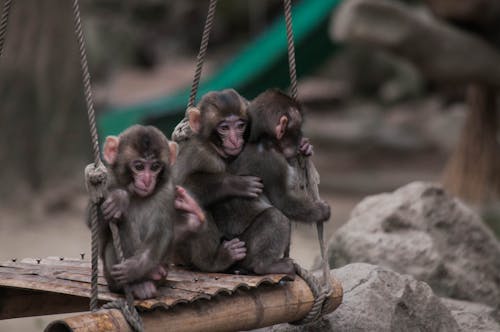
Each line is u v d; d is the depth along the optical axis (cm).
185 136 749
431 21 1958
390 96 3669
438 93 3553
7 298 789
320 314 731
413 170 2794
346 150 3081
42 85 2055
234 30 4316
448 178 2166
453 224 1058
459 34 1952
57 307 821
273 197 745
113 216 622
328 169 2781
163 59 4275
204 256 722
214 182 731
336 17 1989
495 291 1028
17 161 2011
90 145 2148
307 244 1789
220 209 742
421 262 994
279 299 698
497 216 2008
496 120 2122
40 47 2055
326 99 3788
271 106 744
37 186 2030
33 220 1905
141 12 4197
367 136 3281
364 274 827
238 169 750
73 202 2020
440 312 840
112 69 3553
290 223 728
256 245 719
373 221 1038
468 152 2123
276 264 712
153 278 638
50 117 2056
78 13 650
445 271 999
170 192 655
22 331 1277
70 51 2095
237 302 675
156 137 652
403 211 1042
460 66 1956
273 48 2217
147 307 612
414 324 819
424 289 838
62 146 2067
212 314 656
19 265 770
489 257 1059
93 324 596
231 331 679
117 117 2180
